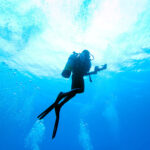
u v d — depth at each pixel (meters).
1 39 11.30
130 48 12.58
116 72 17.11
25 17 9.70
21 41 11.38
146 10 9.77
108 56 13.10
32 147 33.22
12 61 13.94
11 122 46.25
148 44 12.16
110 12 9.73
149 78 20.81
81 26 10.55
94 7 9.24
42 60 13.66
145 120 62.00
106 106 38.88
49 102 31.66
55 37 11.35
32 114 40.97
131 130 75.88
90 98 28.92
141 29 11.00
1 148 56.31
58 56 13.05
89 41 11.70
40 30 10.67
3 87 20.80
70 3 9.05
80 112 43.09
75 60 3.25
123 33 11.30
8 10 9.23
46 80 18.58
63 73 3.24
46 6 9.22
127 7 9.50
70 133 65.88
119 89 25.33
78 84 3.07
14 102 30.14
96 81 19.39
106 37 11.49
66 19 10.12
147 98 33.72
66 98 2.89
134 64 15.36
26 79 18.36
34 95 26.14
